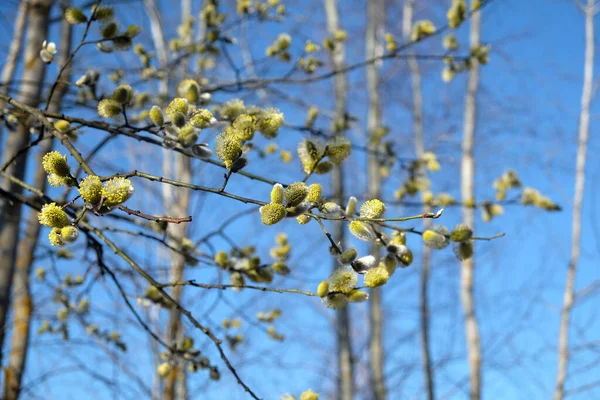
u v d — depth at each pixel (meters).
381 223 1.42
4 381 2.38
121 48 1.63
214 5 2.46
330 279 1.38
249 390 1.45
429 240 1.44
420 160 2.73
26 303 2.50
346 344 3.99
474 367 4.22
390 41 2.28
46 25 2.46
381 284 1.37
